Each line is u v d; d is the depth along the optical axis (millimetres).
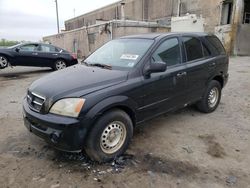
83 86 3281
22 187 2939
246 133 4453
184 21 20688
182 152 3748
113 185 2982
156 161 3494
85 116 3045
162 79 3994
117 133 3471
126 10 36844
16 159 3525
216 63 5254
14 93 7465
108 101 3217
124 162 3461
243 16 19859
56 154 3654
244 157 3631
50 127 3100
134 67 3746
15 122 4914
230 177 3146
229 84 8398
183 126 4730
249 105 6078
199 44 5012
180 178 3119
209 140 4160
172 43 4398
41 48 11797
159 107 4074
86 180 3070
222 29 20859
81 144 3092
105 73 3666
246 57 18172
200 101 5238
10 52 10984
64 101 3107
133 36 4645
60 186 2961
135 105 3619
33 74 11594
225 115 5363
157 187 2953
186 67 4488
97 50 4883
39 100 3338
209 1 22656
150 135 4320
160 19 30312
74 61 12766
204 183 3027
